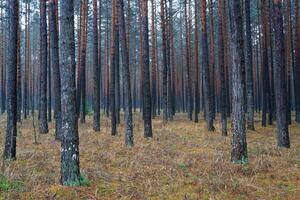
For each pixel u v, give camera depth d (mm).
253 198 7977
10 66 11156
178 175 9641
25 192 7742
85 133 20234
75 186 8125
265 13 26062
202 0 23016
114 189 8266
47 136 18625
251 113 23141
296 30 27516
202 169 10352
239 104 11242
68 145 8258
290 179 9531
